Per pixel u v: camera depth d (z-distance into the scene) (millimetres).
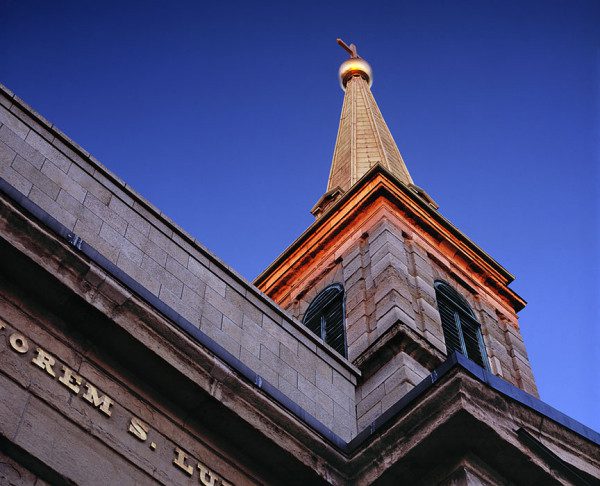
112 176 18609
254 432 16031
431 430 16312
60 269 15188
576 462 17250
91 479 13727
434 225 30266
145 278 17703
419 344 22812
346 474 17062
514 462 16500
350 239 29766
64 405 14211
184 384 15664
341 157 40062
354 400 20734
